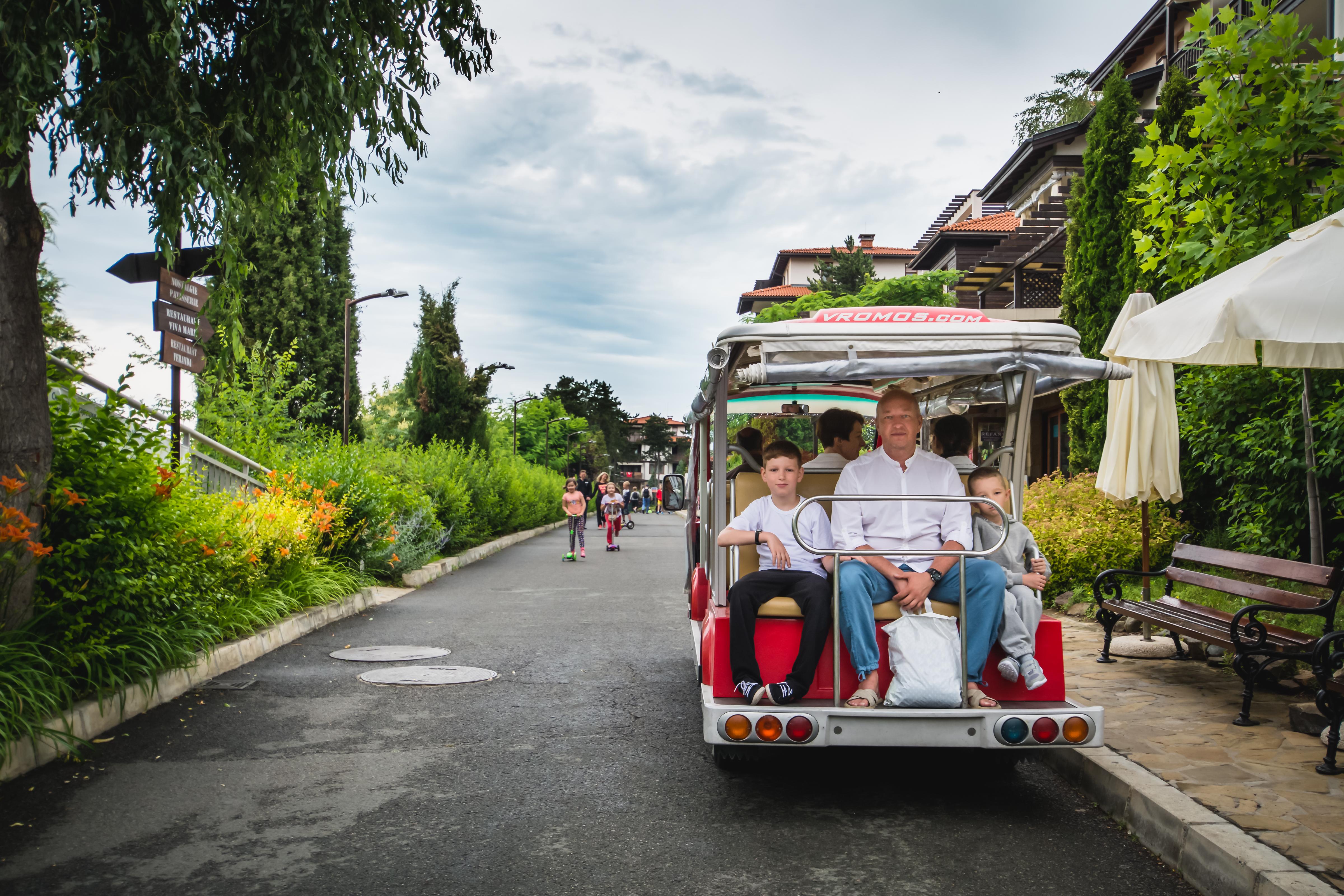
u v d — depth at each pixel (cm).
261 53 597
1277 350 693
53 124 528
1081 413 1502
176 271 813
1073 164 2830
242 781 492
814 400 768
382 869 379
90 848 395
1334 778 450
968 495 504
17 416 557
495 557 2091
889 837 422
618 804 465
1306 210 759
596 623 1066
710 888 364
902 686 429
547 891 360
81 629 589
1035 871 384
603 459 9631
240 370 1788
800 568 493
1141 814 424
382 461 1812
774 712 428
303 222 2984
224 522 866
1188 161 781
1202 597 924
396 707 659
